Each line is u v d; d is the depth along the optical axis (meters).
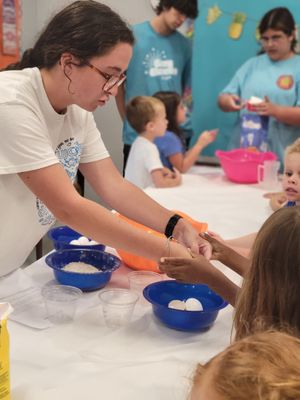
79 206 1.19
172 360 1.05
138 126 2.85
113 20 1.18
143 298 1.36
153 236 1.24
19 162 1.17
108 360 1.06
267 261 0.96
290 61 3.07
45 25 1.29
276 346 0.57
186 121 3.59
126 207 1.54
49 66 1.22
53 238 1.70
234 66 3.64
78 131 1.43
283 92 3.05
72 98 1.25
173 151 2.97
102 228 1.20
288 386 0.51
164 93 3.12
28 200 1.31
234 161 2.71
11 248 1.38
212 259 1.38
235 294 1.16
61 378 0.97
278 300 0.95
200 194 2.50
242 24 3.55
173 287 1.36
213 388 0.54
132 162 2.81
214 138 3.39
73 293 1.27
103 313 1.25
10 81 1.21
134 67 3.27
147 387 0.94
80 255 1.52
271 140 3.05
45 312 1.25
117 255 1.65
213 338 1.19
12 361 1.04
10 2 3.85
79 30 1.16
